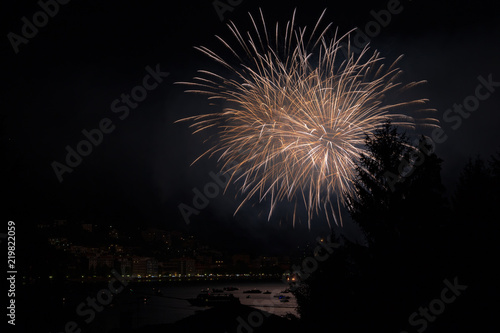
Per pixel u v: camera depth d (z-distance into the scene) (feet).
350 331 55.77
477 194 48.85
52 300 69.77
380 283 52.49
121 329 90.79
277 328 69.51
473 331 45.98
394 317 51.06
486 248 47.19
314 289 62.13
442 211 51.90
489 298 45.62
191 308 276.00
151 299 380.78
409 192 52.80
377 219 53.88
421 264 50.34
